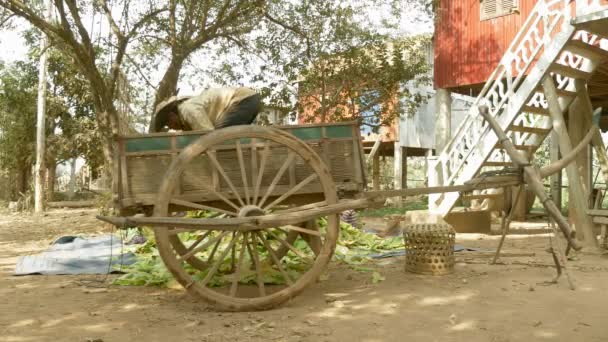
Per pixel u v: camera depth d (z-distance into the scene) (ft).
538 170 18.02
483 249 28.19
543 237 34.47
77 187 108.78
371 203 16.94
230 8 45.80
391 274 20.85
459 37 49.88
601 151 30.91
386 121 56.03
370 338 12.57
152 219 13.74
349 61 52.03
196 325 13.75
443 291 17.60
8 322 14.07
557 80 34.45
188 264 20.15
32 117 85.66
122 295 17.42
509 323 13.74
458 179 35.17
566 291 17.46
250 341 12.41
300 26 49.57
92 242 29.58
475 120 34.76
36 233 41.75
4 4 36.86
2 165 89.04
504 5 46.96
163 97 42.98
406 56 64.34
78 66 44.11
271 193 16.14
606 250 27.02
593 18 25.30
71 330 13.35
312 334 12.89
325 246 15.88
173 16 44.11
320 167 15.96
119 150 15.44
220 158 16.06
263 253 21.62
